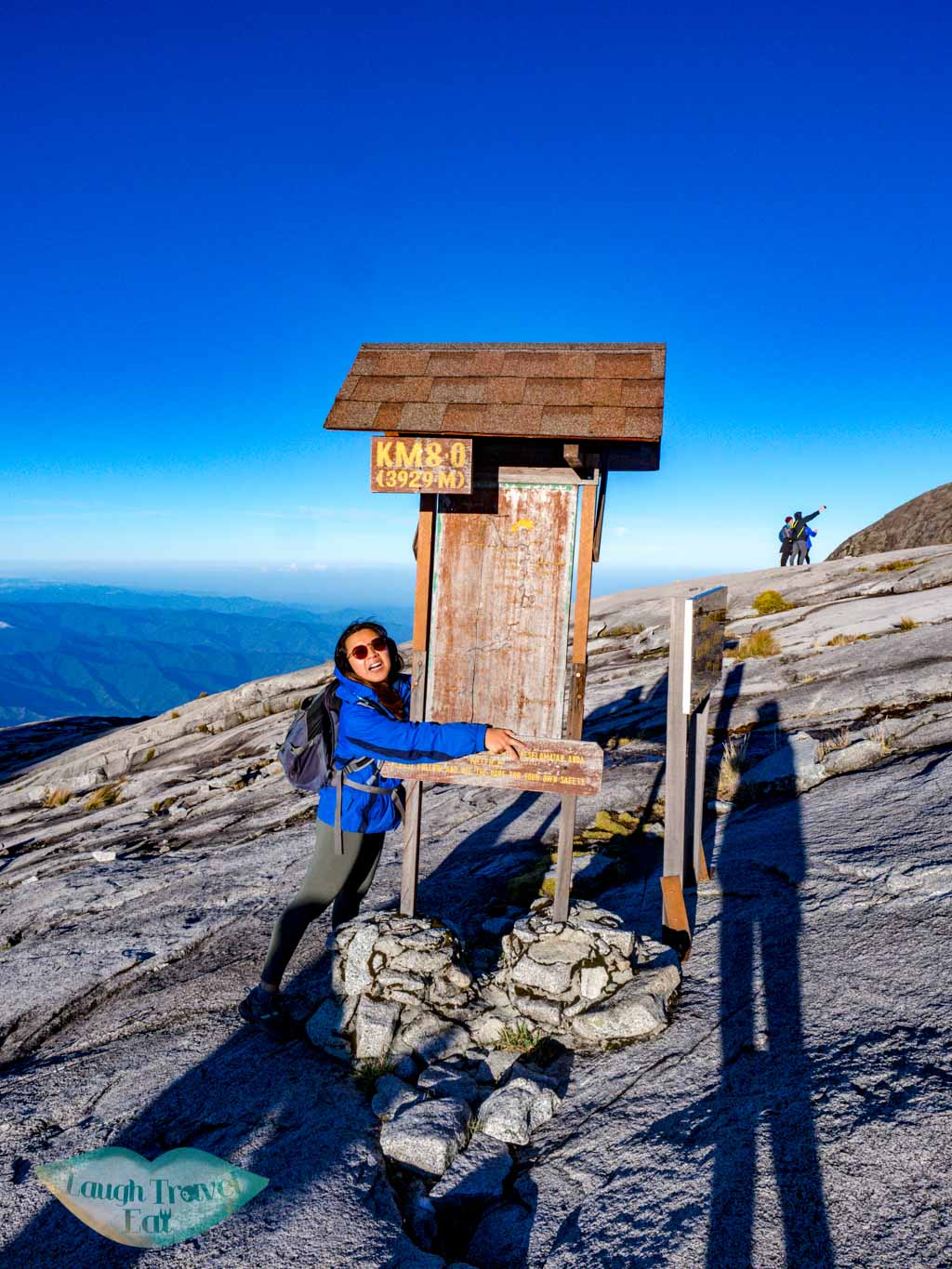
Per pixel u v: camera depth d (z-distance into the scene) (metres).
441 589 3.55
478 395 3.32
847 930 3.29
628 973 3.18
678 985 3.19
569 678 3.43
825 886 3.67
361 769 3.21
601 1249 2.21
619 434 3.08
